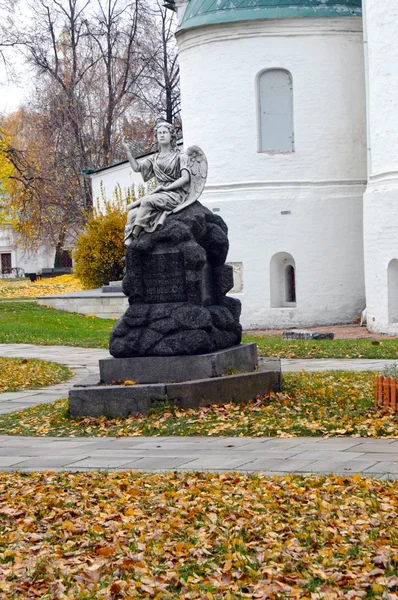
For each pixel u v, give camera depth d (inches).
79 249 1635.1
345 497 352.8
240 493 367.2
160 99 2393.0
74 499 370.6
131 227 580.4
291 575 279.0
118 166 1828.2
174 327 568.7
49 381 759.1
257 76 1176.2
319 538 309.7
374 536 308.8
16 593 278.7
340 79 1176.2
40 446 493.7
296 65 1171.3
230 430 504.7
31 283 2121.1
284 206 1172.5
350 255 1179.9
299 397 579.5
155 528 330.3
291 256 1177.4
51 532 331.9
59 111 2278.5
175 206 588.1
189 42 1205.1
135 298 581.6
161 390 548.7
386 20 1034.7
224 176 1189.1
